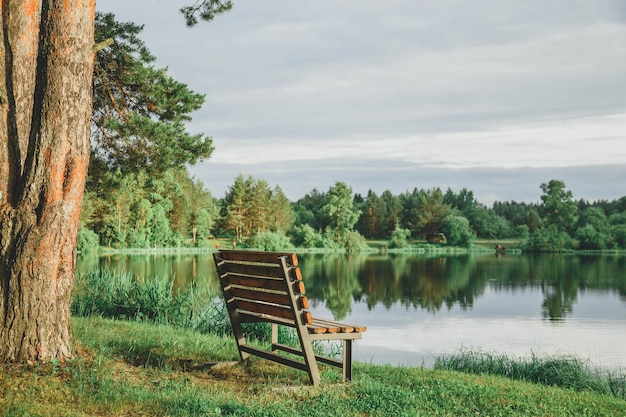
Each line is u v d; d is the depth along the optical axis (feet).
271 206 341.62
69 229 19.15
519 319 71.31
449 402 17.94
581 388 29.71
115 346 23.24
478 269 185.88
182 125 49.85
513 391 20.21
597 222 372.79
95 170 49.73
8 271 18.42
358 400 17.48
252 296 21.36
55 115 18.71
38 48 19.06
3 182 18.97
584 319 72.23
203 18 36.04
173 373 20.13
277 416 15.66
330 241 338.95
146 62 48.39
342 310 77.41
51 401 15.90
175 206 269.85
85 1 19.30
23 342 18.25
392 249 372.58
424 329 60.18
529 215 483.10
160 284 41.60
